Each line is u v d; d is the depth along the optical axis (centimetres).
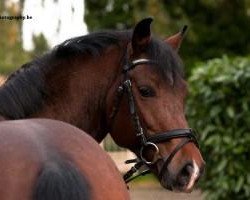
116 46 537
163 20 1880
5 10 1800
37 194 329
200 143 945
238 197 938
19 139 362
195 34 2086
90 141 388
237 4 2106
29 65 520
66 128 391
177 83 504
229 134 917
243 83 912
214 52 2155
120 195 368
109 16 2378
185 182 482
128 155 1012
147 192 1513
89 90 529
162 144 496
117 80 526
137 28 514
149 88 504
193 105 958
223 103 923
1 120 453
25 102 481
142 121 504
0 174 344
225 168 921
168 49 512
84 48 532
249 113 909
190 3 2128
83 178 352
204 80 941
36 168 344
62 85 522
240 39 2173
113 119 522
